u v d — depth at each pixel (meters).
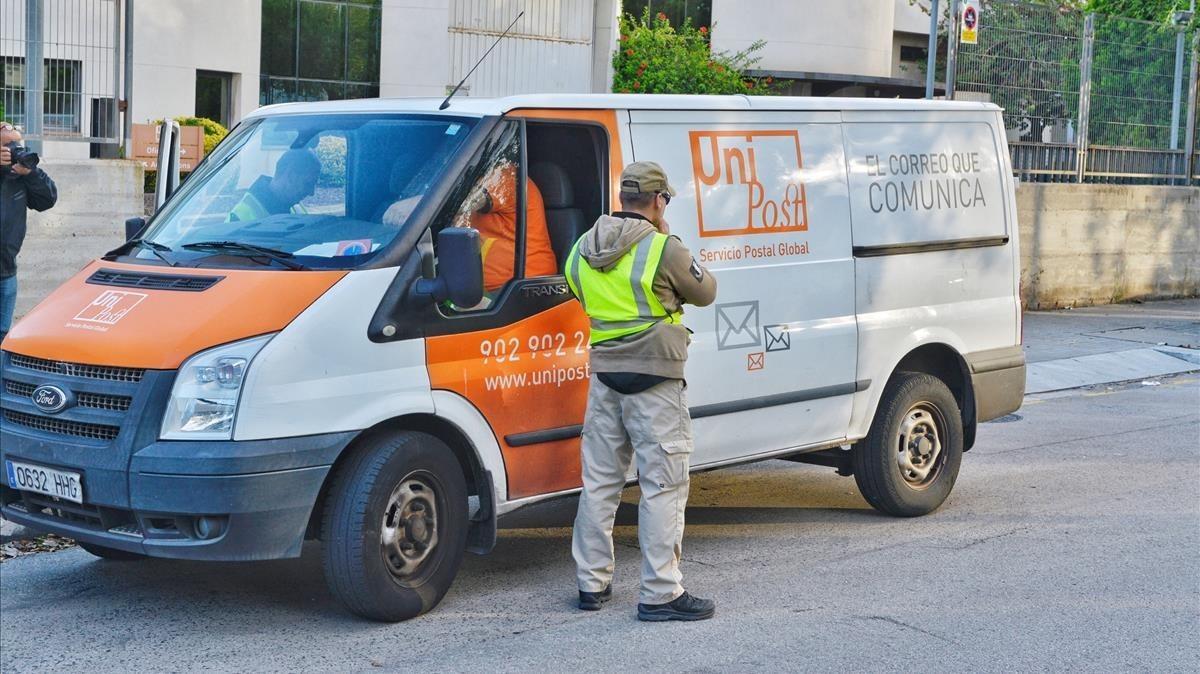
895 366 7.38
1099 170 17.56
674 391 5.63
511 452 5.88
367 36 20.48
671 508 5.71
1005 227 8.02
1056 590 6.29
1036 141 16.78
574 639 5.53
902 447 7.52
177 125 7.37
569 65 20.92
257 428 5.14
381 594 5.52
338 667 5.18
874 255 7.23
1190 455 9.48
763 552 6.94
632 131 6.29
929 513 7.76
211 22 19.22
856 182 7.18
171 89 18.88
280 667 5.18
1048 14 16.66
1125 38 17.50
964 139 7.82
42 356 5.49
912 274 7.45
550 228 6.13
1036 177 16.88
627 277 5.52
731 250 6.58
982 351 7.87
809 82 25.69
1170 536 7.28
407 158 5.87
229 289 5.39
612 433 5.77
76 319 5.55
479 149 5.82
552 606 5.98
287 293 5.34
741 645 5.47
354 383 5.36
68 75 11.09
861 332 7.17
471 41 20.17
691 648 5.43
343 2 20.28
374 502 5.42
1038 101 16.70
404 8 20.03
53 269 10.76
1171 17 17.80
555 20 20.67
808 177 6.96
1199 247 18.59
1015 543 7.12
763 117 6.80
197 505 5.10
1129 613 5.94
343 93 20.53
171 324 5.29
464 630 5.62
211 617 5.78
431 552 5.72
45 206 8.49
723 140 6.61
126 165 11.04
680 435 5.66
